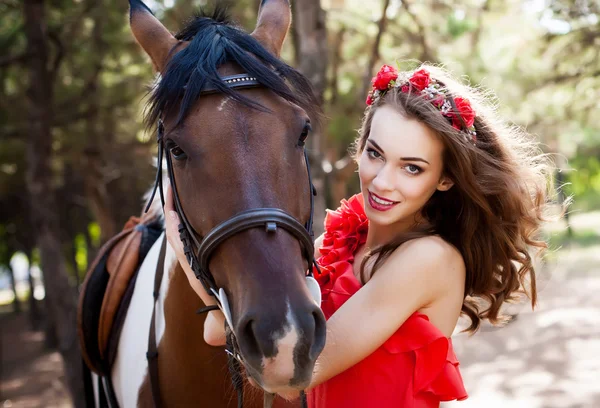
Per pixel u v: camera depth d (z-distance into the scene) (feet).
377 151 5.96
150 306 7.84
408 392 5.74
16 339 69.97
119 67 30.01
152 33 6.40
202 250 5.21
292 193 5.30
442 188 6.24
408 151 5.82
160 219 9.14
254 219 5.02
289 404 7.06
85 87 29.73
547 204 7.00
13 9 28.53
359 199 6.89
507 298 6.91
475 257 6.44
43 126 27.96
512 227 6.41
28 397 40.60
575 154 81.92
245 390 6.82
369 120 6.39
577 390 25.03
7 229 74.33
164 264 7.48
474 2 26.03
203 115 5.37
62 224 54.80
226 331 5.60
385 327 5.72
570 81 25.90
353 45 26.17
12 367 51.44
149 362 7.41
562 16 23.88
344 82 26.89
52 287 28.14
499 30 27.40
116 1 27.27
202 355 6.82
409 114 5.84
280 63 5.83
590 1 23.36
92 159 33.60
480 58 25.18
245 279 4.89
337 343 5.68
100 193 36.55
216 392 6.95
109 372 8.96
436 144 5.91
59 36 29.66
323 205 14.90
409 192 5.93
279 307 4.68
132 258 8.98
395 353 5.85
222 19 6.65
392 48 25.53
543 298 50.52
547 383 26.53
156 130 6.15
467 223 6.27
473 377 29.09
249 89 5.56
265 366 4.61
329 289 6.36
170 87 5.50
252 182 5.15
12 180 41.29
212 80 5.39
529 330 39.09
